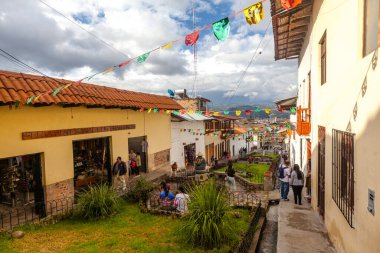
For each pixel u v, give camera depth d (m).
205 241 6.36
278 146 44.28
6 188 9.02
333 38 6.23
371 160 3.79
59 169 8.91
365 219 4.01
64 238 6.97
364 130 4.08
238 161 29.59
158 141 15.81
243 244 5.93
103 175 11.30
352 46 4.80
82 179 10.79
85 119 10.08
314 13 8.73
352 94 4.75
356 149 4.45
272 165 17.83
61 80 9.43
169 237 7.05
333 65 6.23
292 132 19.69
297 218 7.86
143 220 8.36
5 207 8.88
